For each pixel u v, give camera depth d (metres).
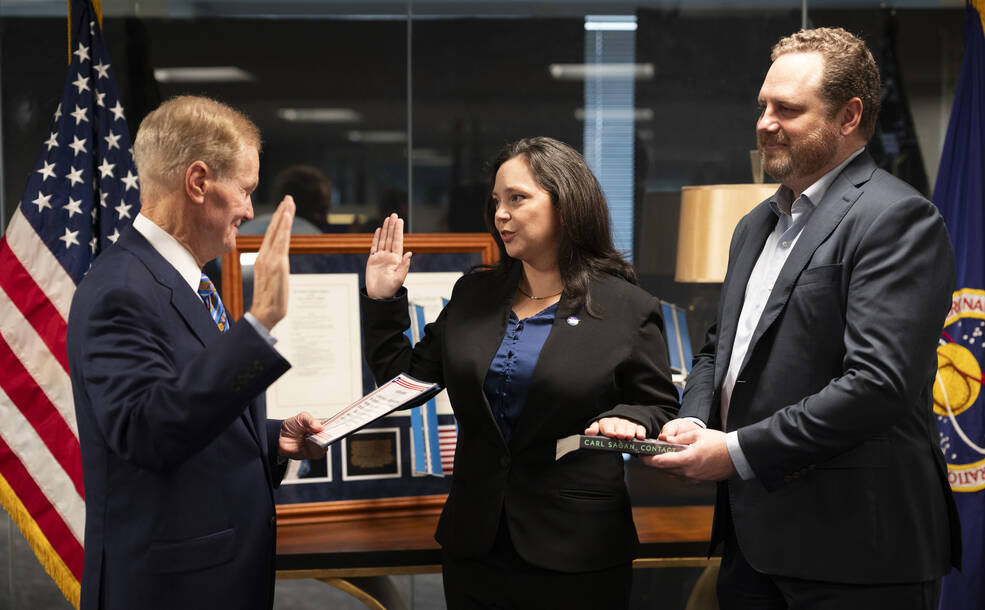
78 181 2.85
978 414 2.85
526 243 1.94
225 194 1.53
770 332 1.72
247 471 1.58
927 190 3.45
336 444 2.89
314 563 2.38
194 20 3.26
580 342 1.88
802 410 1.59
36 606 3.30
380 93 3.33
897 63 3.43
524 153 1.99
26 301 2.78
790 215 1.83
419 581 3.46
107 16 3.23
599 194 2.01
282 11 3.29
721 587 1.90
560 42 3.37
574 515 1.83
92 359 1.38
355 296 3.00
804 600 1.67
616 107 3.39
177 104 1.54
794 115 1.69
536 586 1.82
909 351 1.53
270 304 1.35
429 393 1.88
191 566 1.46
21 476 2.74
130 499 1.46
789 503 1.68
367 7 3.31
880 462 1.62
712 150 3.42
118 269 1.47
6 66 3.22
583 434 1.84
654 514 2.87
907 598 1.63
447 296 3.05
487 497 1.88
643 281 3.40
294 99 3.30
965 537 2.83
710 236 3.00
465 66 3.35
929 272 1.56
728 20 3.41
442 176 3.36
